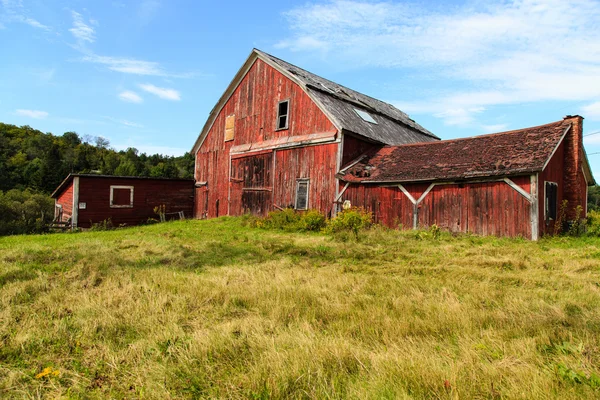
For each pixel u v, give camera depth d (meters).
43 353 3.89
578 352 3.38
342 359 3.35
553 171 13.98
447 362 3.29
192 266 8.41
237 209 22.77
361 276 7.02
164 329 4.27
